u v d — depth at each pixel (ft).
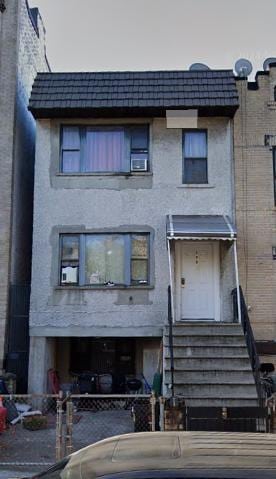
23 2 52.26
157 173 47.57
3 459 28.71
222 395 35.04
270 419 27.53
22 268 51.03
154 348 48.24
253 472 9.27
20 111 50.85
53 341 48.62
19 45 50.21
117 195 47.39
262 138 48.06
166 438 11.46
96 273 46.70
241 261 46.55
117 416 41.93
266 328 45.55
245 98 48.65
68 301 46.03
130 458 10.18
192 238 42.01
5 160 47.55
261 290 46.14
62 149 48.14
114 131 48.34
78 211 47.24
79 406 45.83
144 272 46.75
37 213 47.19
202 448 10.52
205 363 37.32
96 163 47.93
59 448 26.96
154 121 48.03
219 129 47.96
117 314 45.80
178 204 47.19
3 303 46.06
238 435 11.74
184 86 47.78
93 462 10.52
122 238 47.11
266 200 47.29
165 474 9.34
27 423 36.42
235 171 47.62
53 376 46.39
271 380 40.70
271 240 46.80
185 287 46.78
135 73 49.24
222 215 46.96
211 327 40.47
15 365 46.09
